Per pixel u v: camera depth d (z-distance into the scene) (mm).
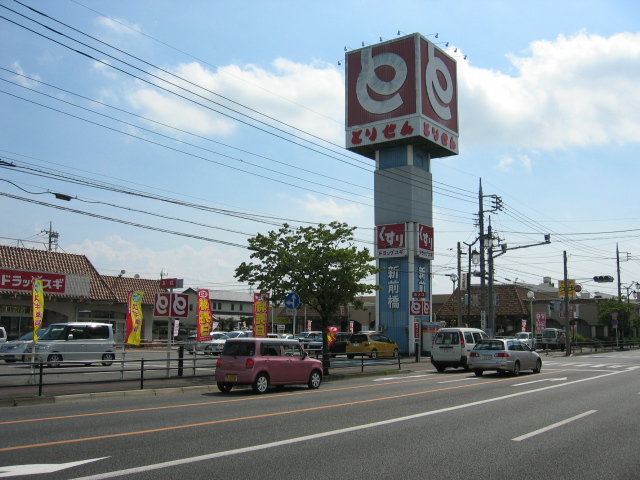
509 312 63156
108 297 39906
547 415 12539
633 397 16062
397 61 43094
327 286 23219
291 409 13180
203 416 11969
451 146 45094
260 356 17094
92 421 11219
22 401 14008
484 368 23781
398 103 42562
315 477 7152
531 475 7453
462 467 7801
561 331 56375
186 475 7137
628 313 65812
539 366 25984
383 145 43500
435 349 27281
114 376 21609
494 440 9680
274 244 23281
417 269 42125
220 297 80125
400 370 26375
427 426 10984
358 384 20391
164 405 13898
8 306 34125
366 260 24000
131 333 35125
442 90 44750
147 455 8195
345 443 9266
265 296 23938
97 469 7355
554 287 87188
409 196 42312
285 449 8742
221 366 17141
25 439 9305
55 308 36750
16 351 23594
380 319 42312
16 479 6848
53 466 7492
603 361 36438
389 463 7953
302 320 65688
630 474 7570
